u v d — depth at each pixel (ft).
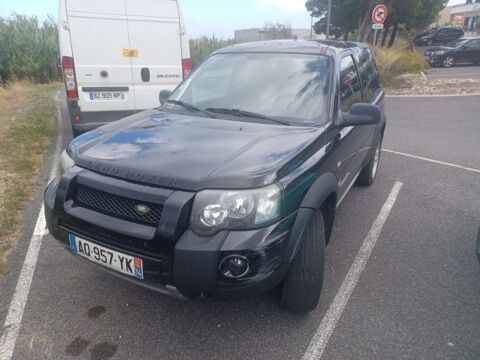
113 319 8.75
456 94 43.78
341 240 12.41
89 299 9.39
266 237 7.00
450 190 16.76
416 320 8.84
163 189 7.09
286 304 8.58
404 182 17.74
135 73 21.48
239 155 7.79
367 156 15.16
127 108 21.71
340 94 10.76
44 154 20.39
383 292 9.82
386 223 13.64
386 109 36.63
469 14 171.83
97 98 20.89
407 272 10.72
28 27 62.49
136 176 7.34
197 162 7.53
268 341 8.18
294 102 10.34
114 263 7.48
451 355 7.87
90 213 7.68
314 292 8.35
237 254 6.77
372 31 82.99
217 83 11.66
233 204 6.89
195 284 6.88
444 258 11.46
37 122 26.94
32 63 57.93
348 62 12.62
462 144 24.44
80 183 7.89
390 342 8.19
